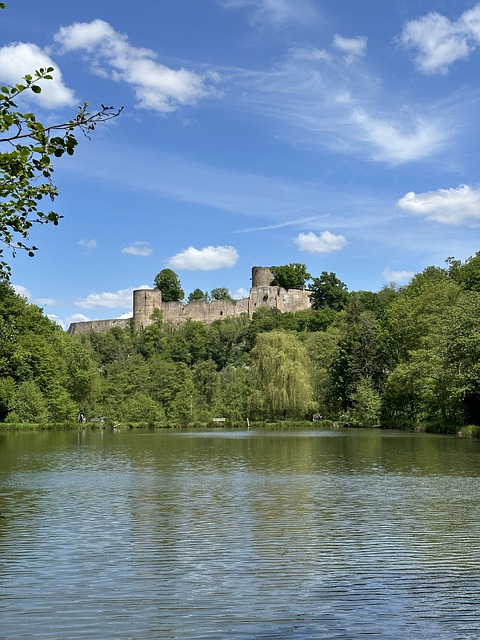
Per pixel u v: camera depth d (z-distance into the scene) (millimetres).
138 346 177000
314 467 33344
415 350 76875
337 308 184000
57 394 84625
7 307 80375
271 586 13008
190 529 17875
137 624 11117
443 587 12930
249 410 94250
